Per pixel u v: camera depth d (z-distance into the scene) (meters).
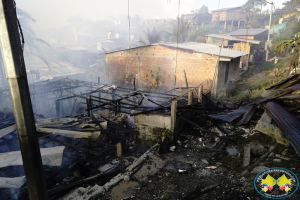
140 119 9.98
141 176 6.73
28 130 3.28
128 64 20.41
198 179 6.30
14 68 3.01
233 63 20.55
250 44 27.56
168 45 18.08
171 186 6.09
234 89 16.86
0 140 8.11
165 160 7.61
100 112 16.69
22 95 3.14
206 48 18.98
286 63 21.53
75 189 6.93
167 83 18.59
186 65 17.34
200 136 9.36
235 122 9.20
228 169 6.59
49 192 6.43
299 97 8.38
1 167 6.34
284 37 25.67
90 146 9.77
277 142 7.24
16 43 3.00
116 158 9.55
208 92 15.18
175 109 8.95
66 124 9.38
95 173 8.45
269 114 7.73
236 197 5.14
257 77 20.38
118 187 6.24
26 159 3.38
